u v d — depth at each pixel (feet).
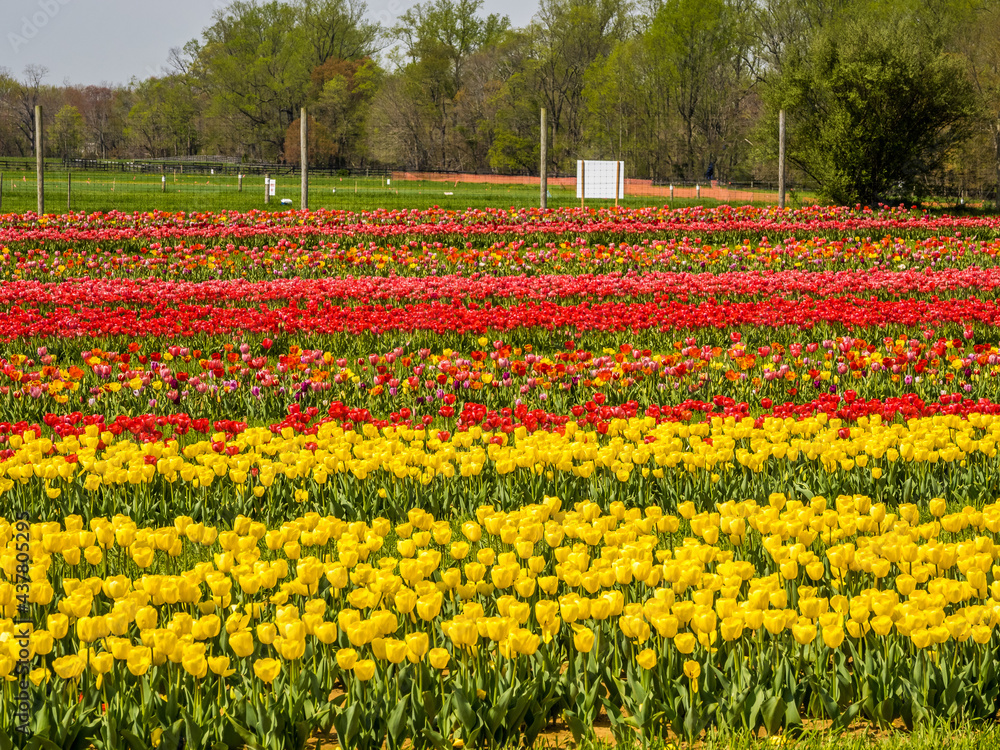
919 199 153.48
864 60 144.25
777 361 35.50
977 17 183.11
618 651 13.64
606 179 92.99
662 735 12.55
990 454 22.71
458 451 24.86
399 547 15.90
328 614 14.80
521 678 13.21
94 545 16.66
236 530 16.55
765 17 226.58
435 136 251.80
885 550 14.40
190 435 29.09
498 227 80.23
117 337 40.32
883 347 39.09
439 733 12.25
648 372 33.37
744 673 12.75
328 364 36.58
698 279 53.06
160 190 145.38
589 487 22.39
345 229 78.79
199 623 12.28
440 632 13.88
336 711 12.35
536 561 15.28
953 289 51.08
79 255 66.54
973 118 147.74
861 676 13.08
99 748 11.68
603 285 51.49
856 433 24.41
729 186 180.55
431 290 50.98
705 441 23.12
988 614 12.82
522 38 252.21
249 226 81.10
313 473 22.45
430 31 243.81
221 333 41.04
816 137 148.36
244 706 12.12
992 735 12.07
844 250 68.44
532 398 32.12
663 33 226.79
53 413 28.25
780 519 16.31
